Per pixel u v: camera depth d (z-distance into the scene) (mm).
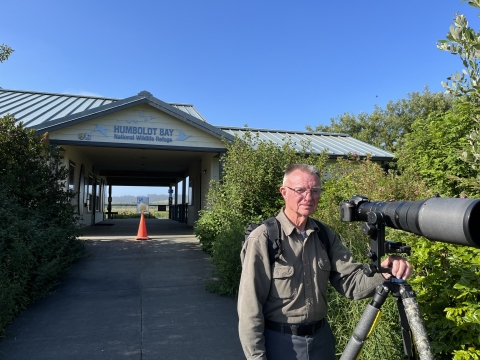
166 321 4512
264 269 1964
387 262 1854
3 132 6621
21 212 5938
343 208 2047
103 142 10844
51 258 5801
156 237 11461
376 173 6871
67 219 7078
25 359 3535
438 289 2713
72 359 3545
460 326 2418
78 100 15273
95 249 9016
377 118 29594
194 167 16750
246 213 7324
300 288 1980
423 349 1681
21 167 6547
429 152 8406
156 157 15906
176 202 23453
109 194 25938
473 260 2543
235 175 7527
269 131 15922
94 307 4980
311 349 1961
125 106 10875
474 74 2566
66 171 7414
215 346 3848
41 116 11617
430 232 1550
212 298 5402
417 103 27906
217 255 5832
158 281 6258
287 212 2100
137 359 3562
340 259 2143
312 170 2074
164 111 11234
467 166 7484
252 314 1884
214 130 11594
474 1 2439
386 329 2881
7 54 7449
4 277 4270
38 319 4539
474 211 1381
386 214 1813
